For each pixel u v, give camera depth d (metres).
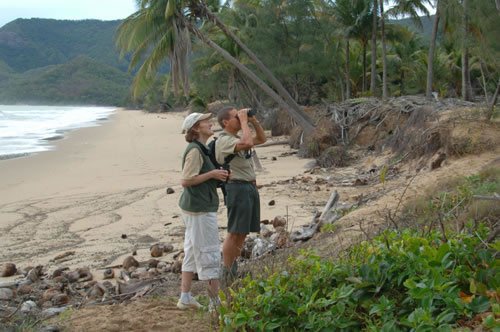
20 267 8.64
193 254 5.34
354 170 17.14
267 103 43.47
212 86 44.47
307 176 16.34
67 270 8.05
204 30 37.66
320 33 32.16
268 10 31.75
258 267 5.82
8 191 17.84
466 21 16.22
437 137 14.09
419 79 41.59
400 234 5.02
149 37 26.02
